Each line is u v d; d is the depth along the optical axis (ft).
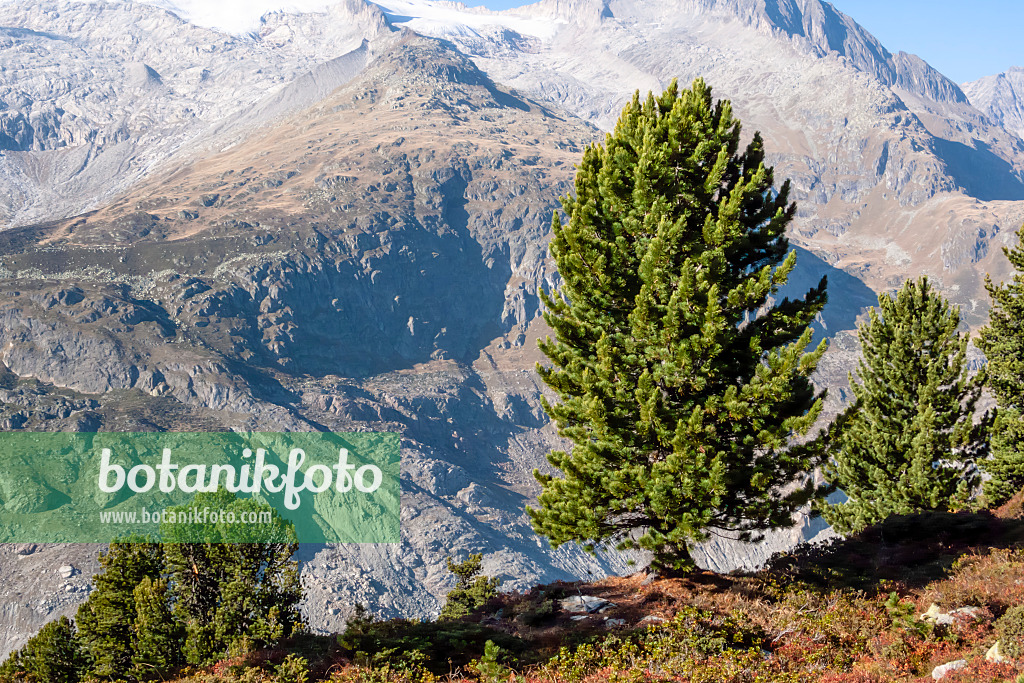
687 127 76.02
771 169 75.92
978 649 45.37
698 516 72.23
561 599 75.10
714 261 74.18
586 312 79.77
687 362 72.28
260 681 60.54
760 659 52.03
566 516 77.41
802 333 73.61
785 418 74.18
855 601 62.49
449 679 54.44
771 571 77.20
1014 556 62.49
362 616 69.10
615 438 75.31
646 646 54.34
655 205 74.79
